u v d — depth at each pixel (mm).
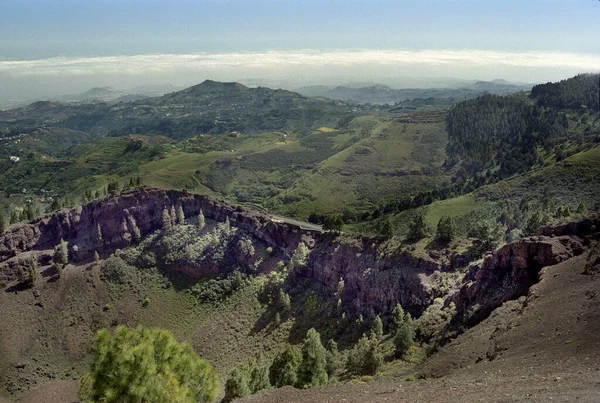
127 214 167000
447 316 72812
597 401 23875
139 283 150250
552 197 173500
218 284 142250
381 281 103438
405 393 37062
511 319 53375
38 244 161625
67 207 172875
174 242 158625
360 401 37031
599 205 151375
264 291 130875
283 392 45000
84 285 148875
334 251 122688
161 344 38531
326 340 102688
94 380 34438
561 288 53312
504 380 33906
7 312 137500
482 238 99688
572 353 35469
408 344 69562
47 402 109438
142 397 33438
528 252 67750
